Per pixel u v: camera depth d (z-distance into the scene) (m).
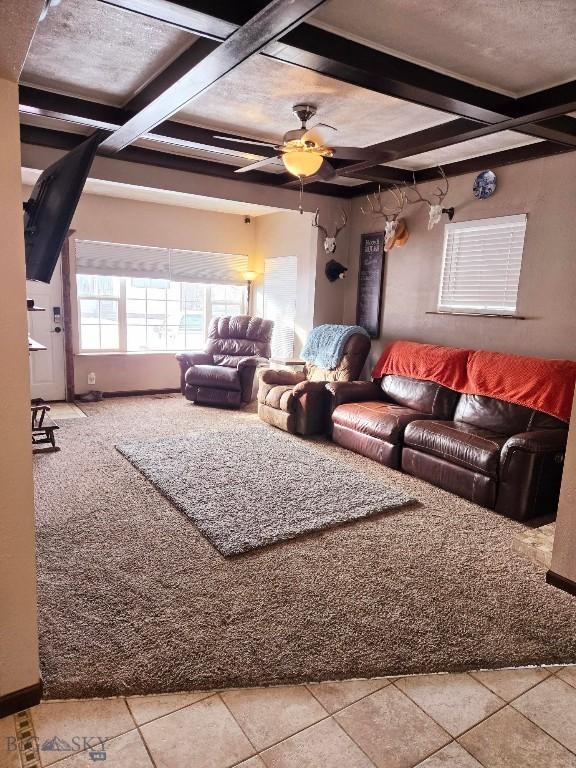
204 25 2.14
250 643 2.02
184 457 4.17
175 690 1.80
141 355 6.76
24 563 1.65
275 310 6.88
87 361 6.39
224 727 1.66
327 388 4.91
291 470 3.94
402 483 3.84
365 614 2.23
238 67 2.89
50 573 2.47
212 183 5.14
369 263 5.74
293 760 1.55
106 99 3.43
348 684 1.86
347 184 5.77
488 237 4.49
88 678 1.81
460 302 4.78
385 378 4.98
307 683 1.86
